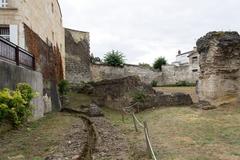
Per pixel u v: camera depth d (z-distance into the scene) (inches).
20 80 564.7
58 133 501.4
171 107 897.5
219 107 726.5
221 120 585.6
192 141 422.9
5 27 688.4
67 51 1397.6
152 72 1676.9
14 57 554.6
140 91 997.8
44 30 904.9
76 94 1185.4
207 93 759.1
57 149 387.5
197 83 904.3
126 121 723.4
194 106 815.7
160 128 553.3
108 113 924.6
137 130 547.5
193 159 330.6
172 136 466.6
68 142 431.8
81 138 468.4
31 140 436.5
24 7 697.6
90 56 1525.6
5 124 474.6
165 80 1706.4
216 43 735.1
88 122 709.9
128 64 1588.3
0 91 466.0
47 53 928.9
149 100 940.6
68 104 1031.6
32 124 577.0
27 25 717.3
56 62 1104.2
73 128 565.3
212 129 505.7
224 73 738.8
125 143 438.9
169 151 370.3
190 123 579.5
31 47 740.0
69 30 1414.9
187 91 1315.2
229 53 737.0
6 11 678.5
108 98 1058.7
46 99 844.6
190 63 1717.5
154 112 831.7
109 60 1535.4
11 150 380.8
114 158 352.5
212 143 405.7
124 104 977.5
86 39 1487.5
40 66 812.0
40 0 856.9
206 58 762.8
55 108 965.8
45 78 863.1
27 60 648.4
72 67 1406.3
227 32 744.3
